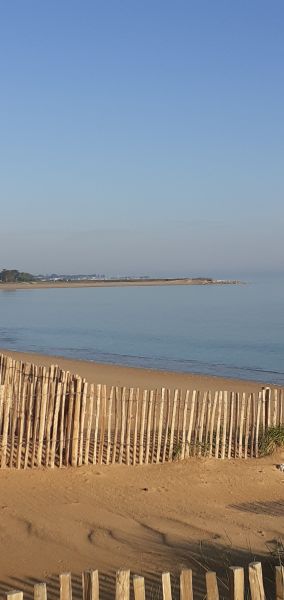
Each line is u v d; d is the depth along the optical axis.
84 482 9.90
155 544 7.57
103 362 32.84
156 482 10.22
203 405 11.63
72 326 55.91
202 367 31.56
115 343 42.75
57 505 8.87
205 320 60.88
